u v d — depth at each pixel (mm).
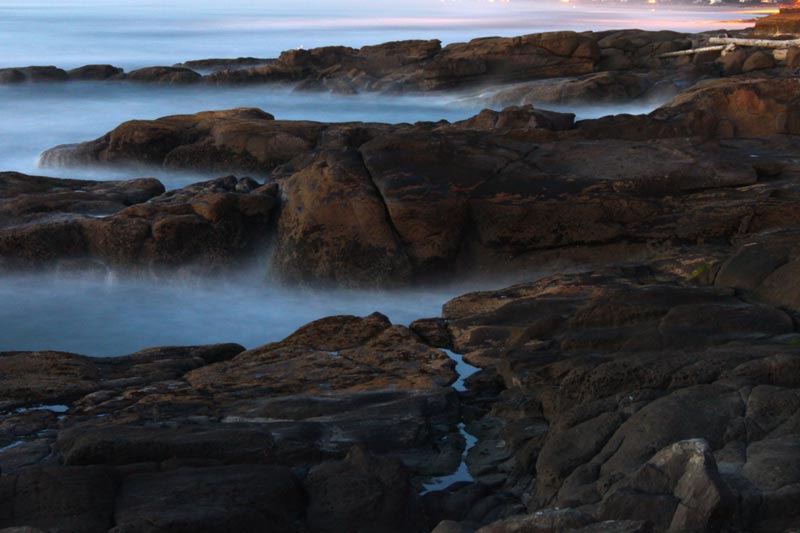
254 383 8492
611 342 8180
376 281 12555
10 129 33000
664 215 12383
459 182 12812
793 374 6508
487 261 12586
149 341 11562
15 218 14117
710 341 7887
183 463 6324
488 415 7777
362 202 12602
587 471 5734
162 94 42125
